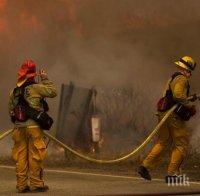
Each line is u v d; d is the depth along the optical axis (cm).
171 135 2453
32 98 2236
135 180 2552
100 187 2342
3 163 3256
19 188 2228
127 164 3131
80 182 2494
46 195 2147
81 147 3825
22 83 2252
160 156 2472
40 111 2234
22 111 2227
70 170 2920
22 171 2230
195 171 2859
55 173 2802
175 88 2409
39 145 2223
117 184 2430
